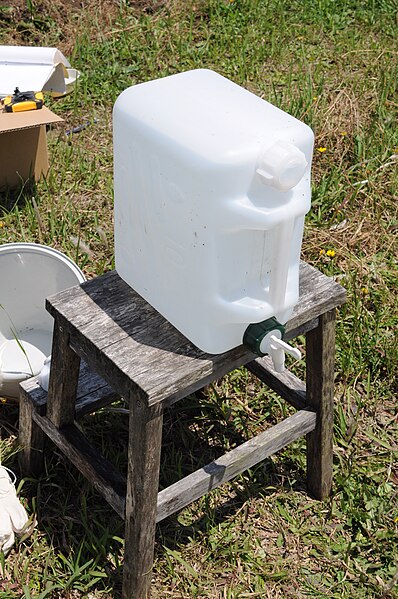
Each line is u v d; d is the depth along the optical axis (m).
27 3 5.15
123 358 2.10
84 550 2.53
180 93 2.00
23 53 4.46
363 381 3.15
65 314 2.21
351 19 5.55
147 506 2.19
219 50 5.05
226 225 1.84
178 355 2.11
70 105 4.53
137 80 4.76
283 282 1.98
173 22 5.25
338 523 2.68
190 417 2.95
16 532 2.55
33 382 2.59
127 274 2.26
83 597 2.42
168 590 2.48
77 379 2.39
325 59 5.07
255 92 4.69
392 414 3.05
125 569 2.34
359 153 4.13
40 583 2.46
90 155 4.20
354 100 4.42
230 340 2.10
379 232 3.80
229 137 1.83
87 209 3.83
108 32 5.12
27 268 3.00
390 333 3.31
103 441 2.82
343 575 2.53
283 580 2.51
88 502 2.67
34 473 2.73
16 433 2.87
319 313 2.32
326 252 3.63
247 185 1.83
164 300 2.13
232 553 2.55
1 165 3.80
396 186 4.00
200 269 1.92
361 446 2.92
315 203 3.86
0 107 3.76
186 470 2.79
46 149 3.88
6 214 3.71
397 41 5.28
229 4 5.48
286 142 1.83
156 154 1.91
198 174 1.80
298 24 5.43
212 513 2.64
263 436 2.48
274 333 2.11
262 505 2.71
